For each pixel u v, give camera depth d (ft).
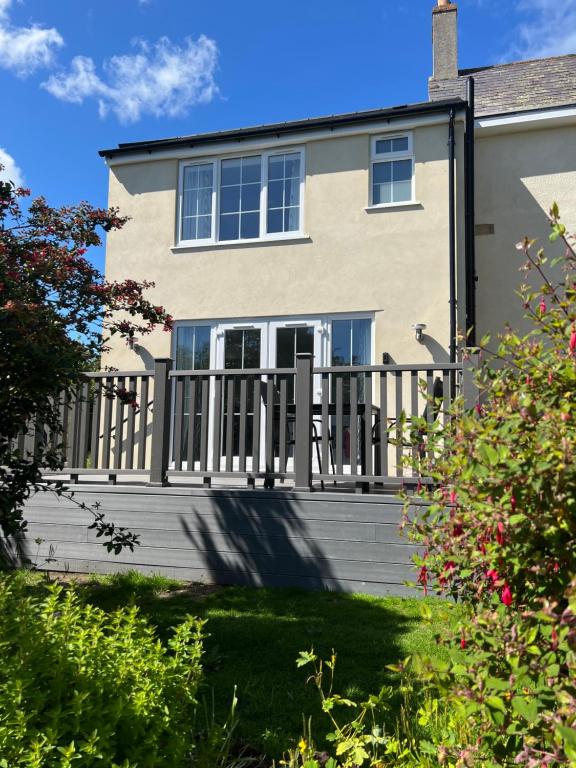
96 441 21.08
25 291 14.25
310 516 18.29
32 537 20.68
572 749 4.49
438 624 7.07
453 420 6.85
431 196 31.07
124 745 6.08
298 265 32.37
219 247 33.55
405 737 8.71
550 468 5.24
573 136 33.17
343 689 11.25
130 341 17.87
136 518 19.84
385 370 18.61
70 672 6.37
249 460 30.83
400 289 30.83
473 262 31.07
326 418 19.10
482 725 5.65
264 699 10.85
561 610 5.46
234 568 18.74
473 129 32.83
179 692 7.18
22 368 13.70
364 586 17.58
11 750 5.27
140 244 34.68
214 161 34.53
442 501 6.73
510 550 5.70
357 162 32.30
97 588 18.21
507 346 7.06
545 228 32.81
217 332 33.09
